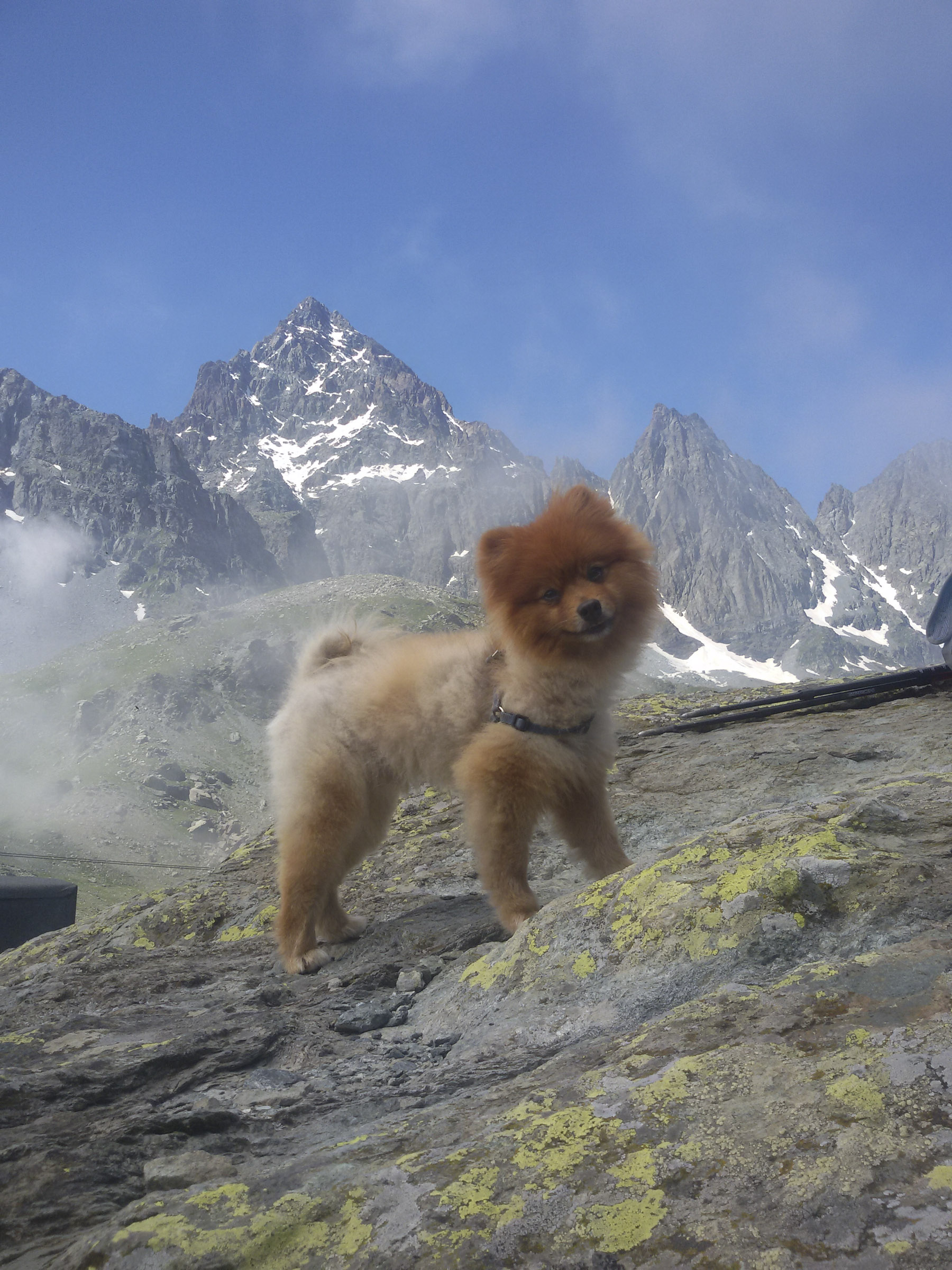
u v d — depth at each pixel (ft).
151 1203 1.37
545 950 2.12
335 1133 1.70
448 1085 1.79
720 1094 1.34
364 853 3.08
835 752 3.82
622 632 2.69
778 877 1.96
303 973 2.79
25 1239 1.46
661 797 3.72
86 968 3.00
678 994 1.86
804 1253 1.02
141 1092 1.97
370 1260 1.15
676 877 2.09
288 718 3.05
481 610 2.78
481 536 2.77
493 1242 1.14
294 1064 2.08
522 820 2.62
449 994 2.23
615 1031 1.83
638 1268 1.06
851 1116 1.21
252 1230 1.22
